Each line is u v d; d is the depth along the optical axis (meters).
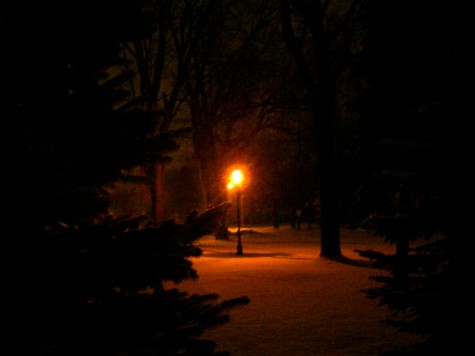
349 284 15.19
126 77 2.62
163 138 2.66
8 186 2.20
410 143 4.88
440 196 4.80
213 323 2.56
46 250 2.35
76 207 2.30
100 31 2.32
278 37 28.88
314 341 8.41
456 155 4.66
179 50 19.48
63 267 2.34
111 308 2.38
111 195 2.85
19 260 2.29
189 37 19.62
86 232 2.53
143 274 2.47
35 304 2.23
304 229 57.56
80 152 2.46
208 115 29.91
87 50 2.35
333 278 16.58
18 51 2.23
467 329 4.36
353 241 35.69
